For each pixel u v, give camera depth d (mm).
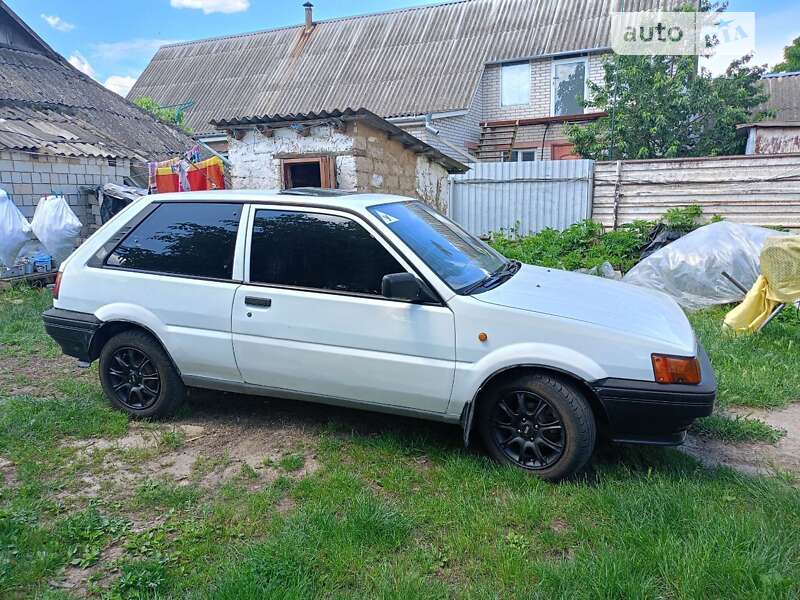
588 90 18109
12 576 2627
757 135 14719
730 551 2625
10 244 9477
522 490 3324
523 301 3514
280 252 3914
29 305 8133
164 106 22453
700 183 12102
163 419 4426
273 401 4766
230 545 2885
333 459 3750
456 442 3959
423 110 17672
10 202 9633
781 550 2648
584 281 4199
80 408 4480
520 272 4250
